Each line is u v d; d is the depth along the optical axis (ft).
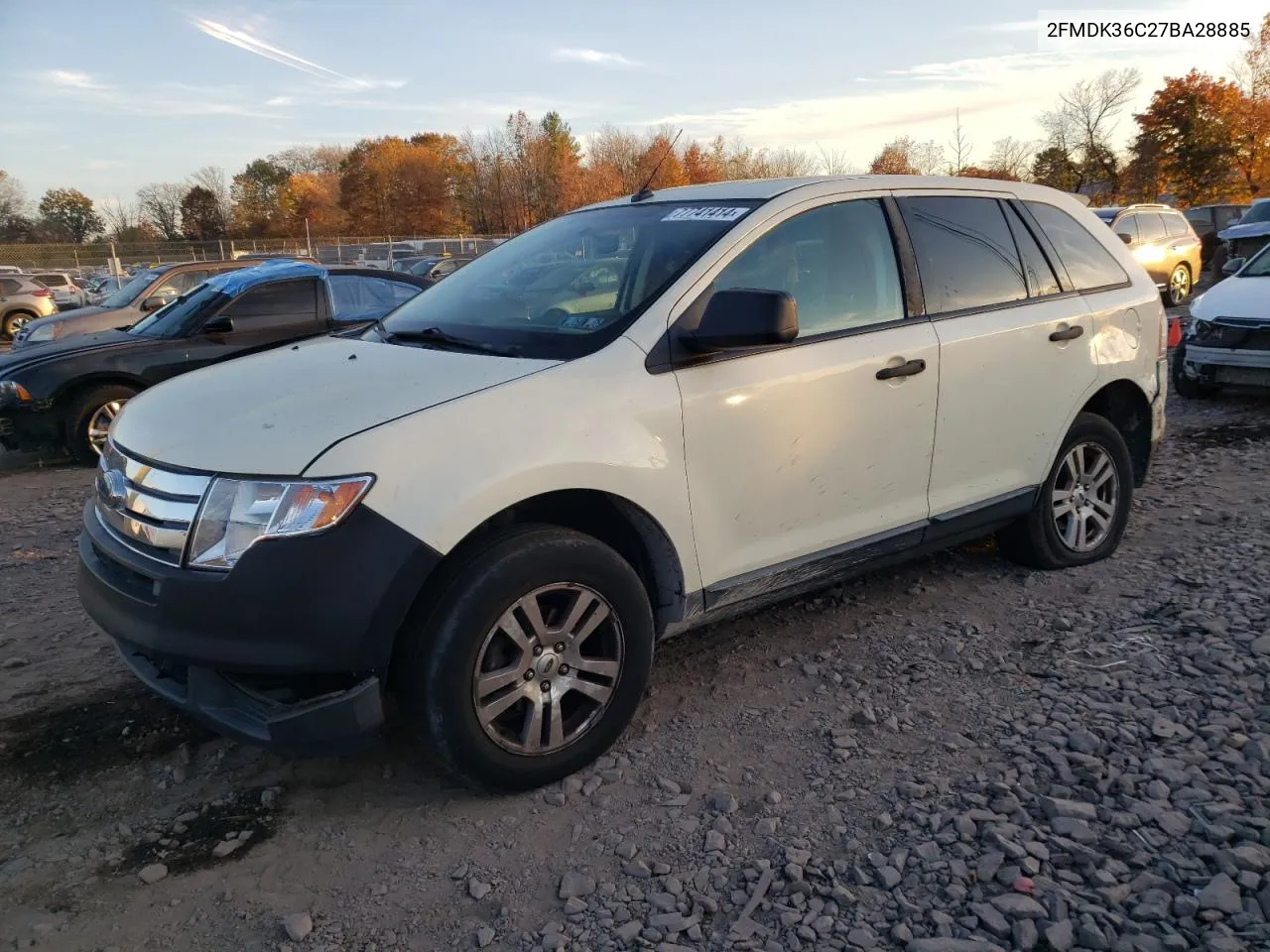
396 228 234.99
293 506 8.48
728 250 11.16
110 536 9.73
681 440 10.37
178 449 9.21
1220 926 7.48
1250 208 68.08
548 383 9.73
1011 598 14.34
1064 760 9.84
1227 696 10.96
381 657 8.73
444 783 10.13
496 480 9.04
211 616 8.59
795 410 11.27
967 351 13.01
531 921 8.07
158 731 11.41
